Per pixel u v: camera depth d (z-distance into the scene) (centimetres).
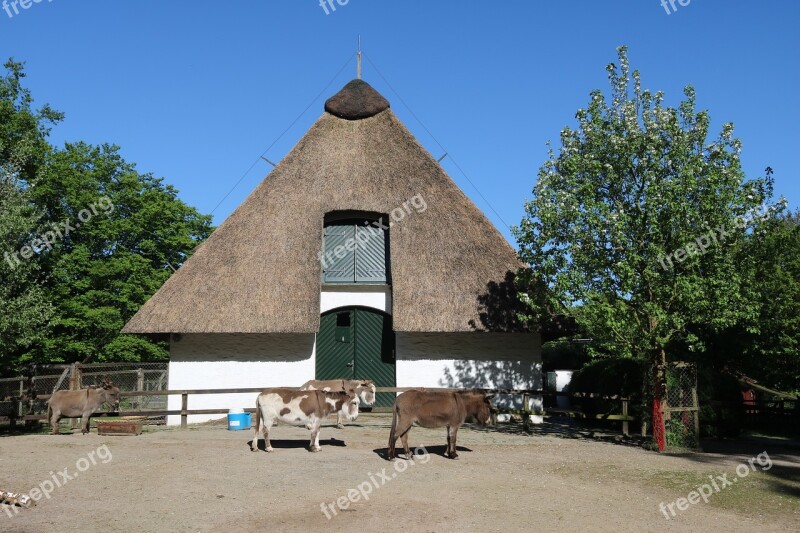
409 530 785
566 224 1509
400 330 1823
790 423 1888
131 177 3216
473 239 2020
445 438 1512
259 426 1293
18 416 1669
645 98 1534
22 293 1638
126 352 2981
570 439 1556
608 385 1777
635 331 1408
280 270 1938
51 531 775
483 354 1952
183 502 899
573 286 1455
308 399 1280
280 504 890
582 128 1559
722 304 1355
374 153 2256
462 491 977
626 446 1459
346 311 2039
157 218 3288
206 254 1991
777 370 1977
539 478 1083
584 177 1530
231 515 840
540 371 1944
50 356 2803
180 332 1838
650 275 1381
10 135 2727
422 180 2156
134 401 2577
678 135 1455
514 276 1931
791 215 2577
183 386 1914
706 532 800
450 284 1906
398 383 1939
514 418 1942
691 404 1455
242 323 1836
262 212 2081
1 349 1574
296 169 2200
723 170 1407
